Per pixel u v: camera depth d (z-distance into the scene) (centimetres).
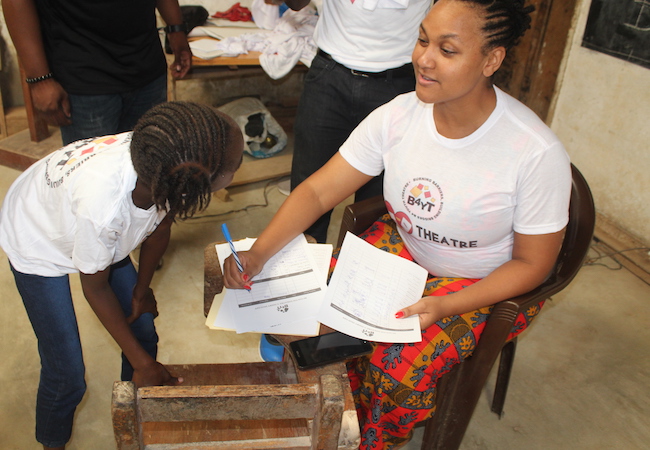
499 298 125
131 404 76
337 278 121
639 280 249
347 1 169
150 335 147
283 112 369
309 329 110
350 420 93
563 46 285
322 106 189
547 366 200
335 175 141
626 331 220
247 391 81
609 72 263
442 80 108
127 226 106
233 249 116
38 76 175
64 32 173
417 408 128
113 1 173
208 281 121
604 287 243
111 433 166
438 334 126
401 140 131
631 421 181
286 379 119
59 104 182
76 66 178
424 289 133
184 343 199
